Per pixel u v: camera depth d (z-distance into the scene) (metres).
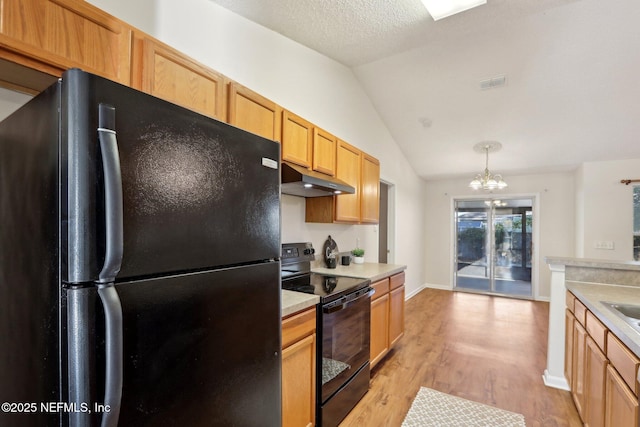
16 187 0.81
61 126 0.66
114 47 1.16
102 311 0.65
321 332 1.86
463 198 6.16
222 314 0.95
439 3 1.96
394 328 3.10
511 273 5.82
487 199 6.02
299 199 2.75
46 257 0.69
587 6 2.32
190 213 0.85
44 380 0.69
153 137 0.76
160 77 1.31
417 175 5.93
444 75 3.35
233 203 1.00
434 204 6.45
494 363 2.91
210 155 0.92
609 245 4.46
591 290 2.18
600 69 2.98
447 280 6.30
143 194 0.73
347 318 2.15
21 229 0.78
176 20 1.69
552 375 2.52
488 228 6.03
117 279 0.69
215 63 1.91
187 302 0.84
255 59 2.21
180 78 1.39
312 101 2.84
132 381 0.71
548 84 3.26
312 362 1.80
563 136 4.09
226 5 1.95
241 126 1.69
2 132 0.88
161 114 0.78
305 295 1.88
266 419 1.12
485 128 4.17
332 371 1.96
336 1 1.98
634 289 2.21
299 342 1.69
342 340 2.08
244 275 1.03
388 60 3.21
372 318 2.61
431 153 5.01
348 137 3.45
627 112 3.51
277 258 1.20
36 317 0.72
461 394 2.38
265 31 2.30
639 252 4.38
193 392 0.85
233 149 1.00
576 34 2.62
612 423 1.46
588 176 4.63
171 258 0.80
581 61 2.91
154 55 1.29
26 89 1.14
